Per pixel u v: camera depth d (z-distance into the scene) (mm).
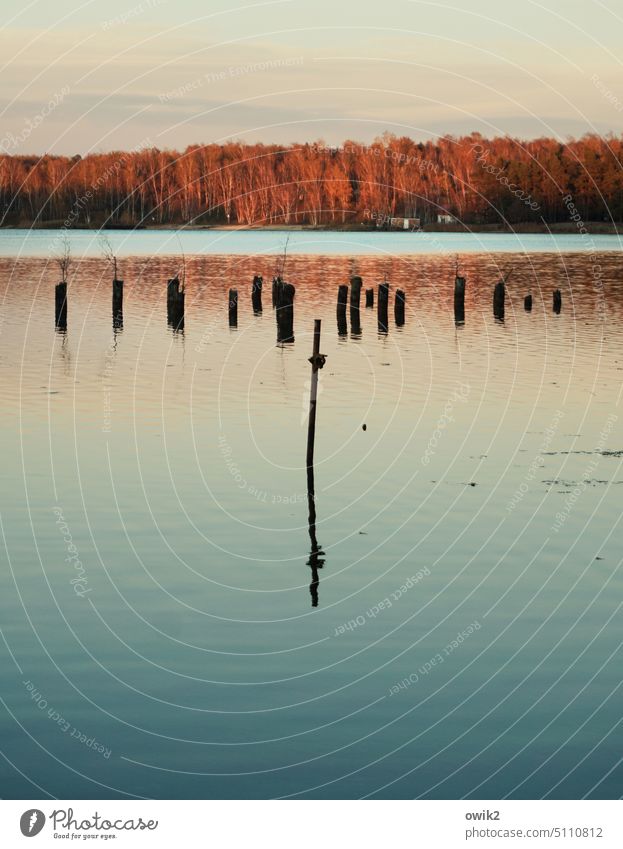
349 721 12367
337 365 38031
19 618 15094
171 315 49031
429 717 12414
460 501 20781
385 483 22109
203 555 17797
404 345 43438
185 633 14641
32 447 24969
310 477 22344
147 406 30094
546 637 14586
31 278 72000
